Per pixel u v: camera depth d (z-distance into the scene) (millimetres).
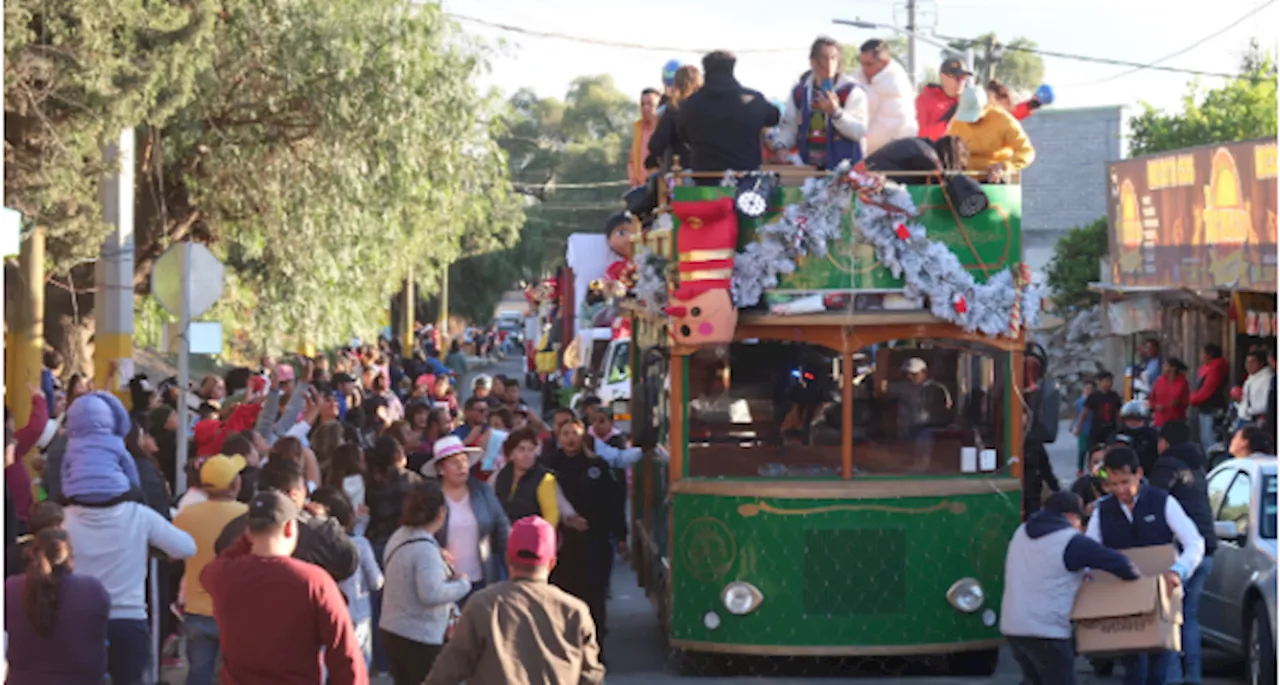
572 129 90875
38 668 7625
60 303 28062
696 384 11734
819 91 11875
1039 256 59312
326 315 30828
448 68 28094
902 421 11750
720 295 11375
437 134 28094
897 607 11508
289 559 7004
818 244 11453
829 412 11711
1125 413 15992
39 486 15570
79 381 18562
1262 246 21547
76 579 7719
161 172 27062
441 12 27781
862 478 11664
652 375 13289
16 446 13602
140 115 20344
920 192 11641
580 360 30875
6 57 18562
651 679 11922
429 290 37188
